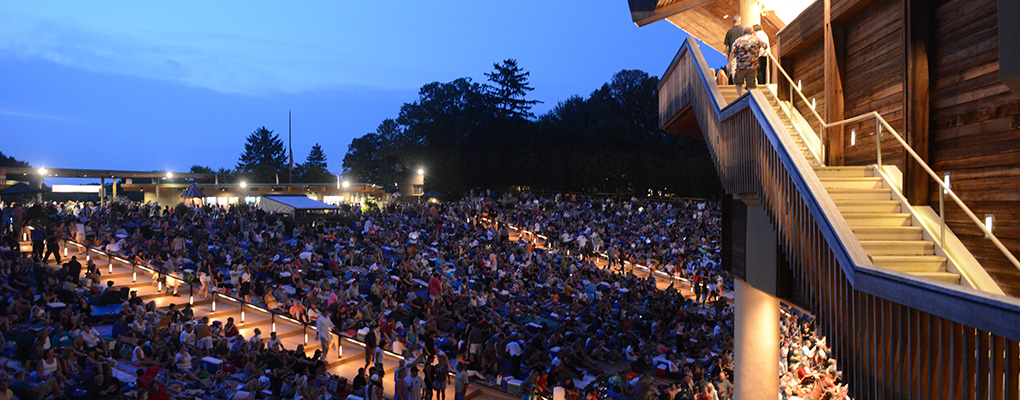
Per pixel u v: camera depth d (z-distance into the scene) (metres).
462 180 74.00
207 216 32.03
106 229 25.83
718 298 25.80
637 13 16.31
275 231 30.36
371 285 22.55
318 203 36.06
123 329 15.51
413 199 62.59
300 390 13.38
